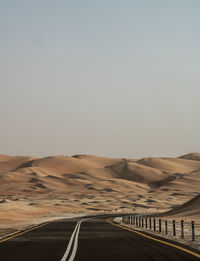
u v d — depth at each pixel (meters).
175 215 120.44
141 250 31.47
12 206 185.88
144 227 71.00
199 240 42.12
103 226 73.31
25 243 38.09
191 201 134.25
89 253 29.52
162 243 37.69
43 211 194.62
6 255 28.25
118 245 35.84
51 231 57.56
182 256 27.38
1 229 63.62
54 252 30.23
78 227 69.50
